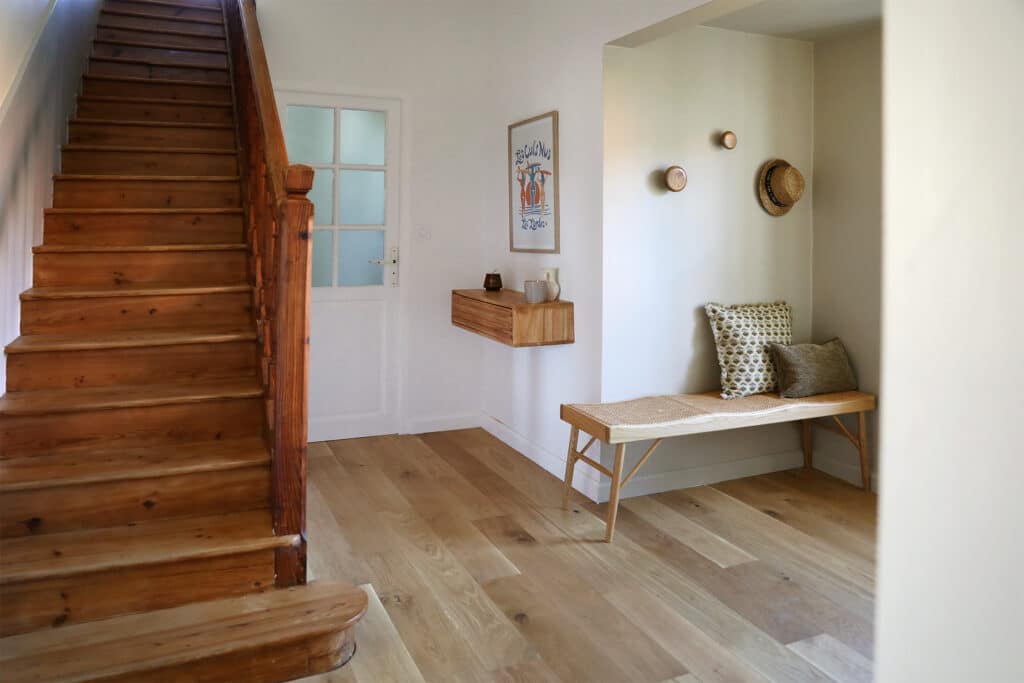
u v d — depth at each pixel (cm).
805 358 383
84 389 275
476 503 370
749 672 224
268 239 269
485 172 496
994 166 41
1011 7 40
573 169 388
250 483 254
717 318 387
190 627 213
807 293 426
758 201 405
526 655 232
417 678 219
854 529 338
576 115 383
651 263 378
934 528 45
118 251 320
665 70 374
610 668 225
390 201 479
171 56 467
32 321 290
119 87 425
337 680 217
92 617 218
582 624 252
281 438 234
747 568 297
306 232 229
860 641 242
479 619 255
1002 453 41
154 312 306
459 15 481
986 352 42
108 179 355
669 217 381
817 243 421
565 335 393
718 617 257
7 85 268
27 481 227
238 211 355
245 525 242
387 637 242
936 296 45
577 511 360
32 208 308
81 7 413
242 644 206
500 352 482
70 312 295
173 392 271
